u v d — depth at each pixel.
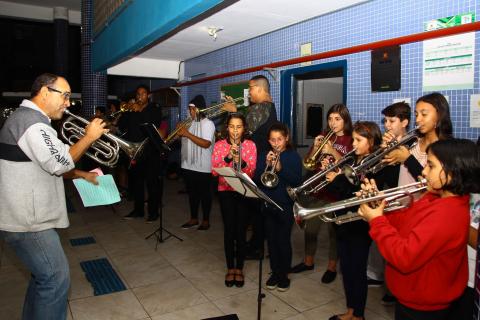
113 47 5.28
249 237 4.27
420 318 1.50
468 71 2.74
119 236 4.29
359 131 2.35
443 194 1.42
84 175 2.39
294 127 4.59
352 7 3.59
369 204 1.64
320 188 2.52
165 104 8.51
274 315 2.62
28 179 1.94
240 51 5.33
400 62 3.20
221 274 3.28
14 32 9.94
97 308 2.70
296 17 3.96
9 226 1.94
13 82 10.07
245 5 3.55
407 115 2.54
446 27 2.86
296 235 4.42
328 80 6.16
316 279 3.20
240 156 2.75
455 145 1.35
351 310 2.39
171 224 4.79
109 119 5.14
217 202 6.04
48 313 2.04
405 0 3.13
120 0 4.77
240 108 5.34
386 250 1.45
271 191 2.78
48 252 2.01
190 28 4.48
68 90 2.09
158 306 2.73
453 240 1.37
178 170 8.31
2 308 2.70
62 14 9.27
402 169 2.37
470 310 1.60
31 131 1.90
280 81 4.56
